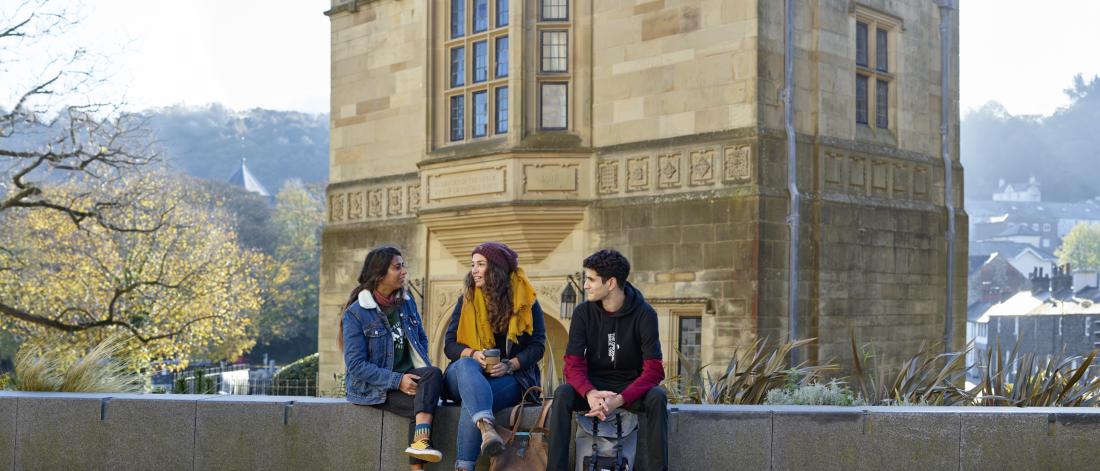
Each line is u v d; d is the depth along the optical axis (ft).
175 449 24.52
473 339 21.63
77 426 25.18
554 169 55.57
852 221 53.47
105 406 25.03
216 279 120.98
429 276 63.05
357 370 21.79
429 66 61.46
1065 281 195.11
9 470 25.53
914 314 57.41
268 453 23.85
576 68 56.18
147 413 24.75
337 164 70.69
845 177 53.67
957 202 61.41
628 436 20.43
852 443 21.54
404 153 65.51
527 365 21.63
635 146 53.88
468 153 58.08
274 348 223.92
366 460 23.00
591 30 56.08
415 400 21.40
